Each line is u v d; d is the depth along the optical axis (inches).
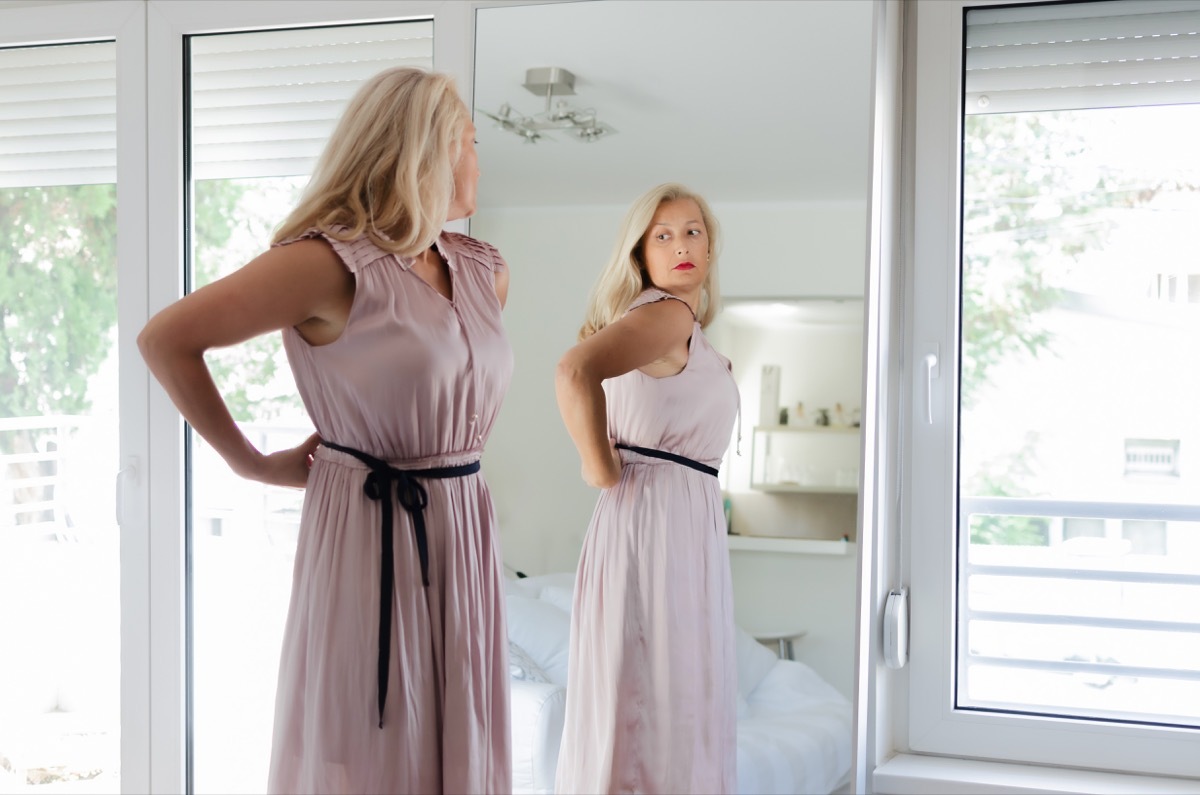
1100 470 77.7
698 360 75.4
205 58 89.5
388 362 58.1
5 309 94.7
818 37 73.8
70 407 93.5
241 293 55.0
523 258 79.1
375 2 84.4
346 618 58.9
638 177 77.1
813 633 73.1
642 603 75.8
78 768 94.4
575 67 78.9
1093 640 78.0
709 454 75.0
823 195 73.2
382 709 58.1
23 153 93.9
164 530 89.5
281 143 88.2
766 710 73.7
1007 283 79.2
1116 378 77.2
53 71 92.9
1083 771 76.2
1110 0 75.7
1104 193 76.8
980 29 78.4
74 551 94.2
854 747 72.1
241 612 89.6
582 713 76.7
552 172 78.8
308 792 59.0
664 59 77.0
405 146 59.8
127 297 90.0
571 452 77.5
